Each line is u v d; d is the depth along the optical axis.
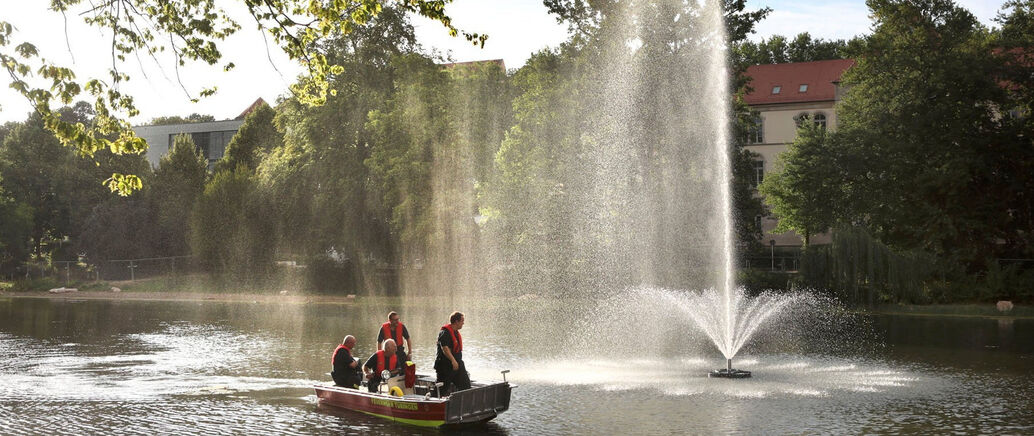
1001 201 50.53
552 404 17.59
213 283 63.81
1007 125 51.44
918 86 52.50
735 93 50.19
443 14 14.30
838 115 61.66
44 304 53.34
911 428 14.96
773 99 83.19
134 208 73.88
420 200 52.75
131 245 72.94
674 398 18.28
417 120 53.94
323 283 58.69
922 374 21.75
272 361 24.56
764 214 53.69
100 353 26.61
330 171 57.78
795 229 60.44
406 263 55.97
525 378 21.34
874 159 52.47
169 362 24.30
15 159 86.19
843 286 43.91
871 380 20.78
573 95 47.12
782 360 24.89
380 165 54.50
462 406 15.12
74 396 18.67
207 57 15.77
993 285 43.91
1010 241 50.19
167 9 15.44
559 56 50.38
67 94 11.93
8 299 59.47
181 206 73.56
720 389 19.53
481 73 54.44
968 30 54.62
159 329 35.06
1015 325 36.25
